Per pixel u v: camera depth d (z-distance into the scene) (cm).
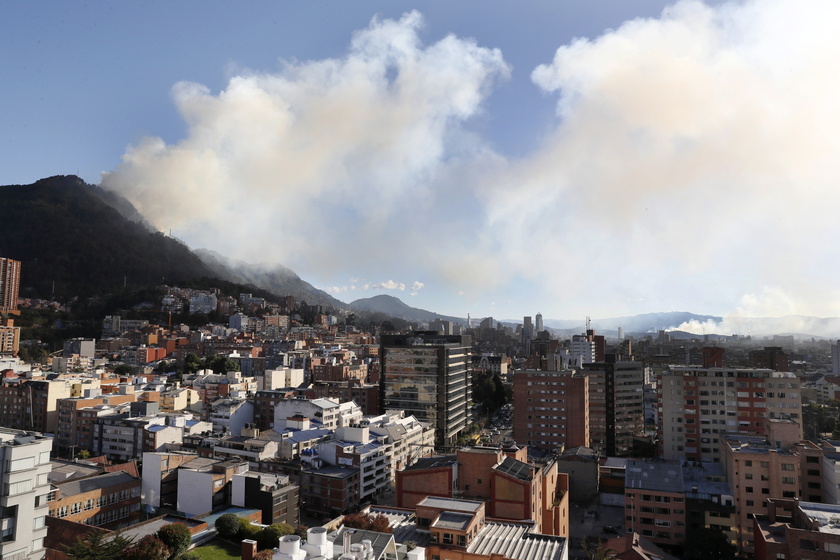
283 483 14300
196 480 14100
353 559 7219
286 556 7081
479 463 12450
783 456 14962
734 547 14512
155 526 11575
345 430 19188
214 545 11112
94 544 9062
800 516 12188
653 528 15425
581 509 18775
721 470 17550
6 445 7912
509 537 9975
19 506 7906
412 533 10062
